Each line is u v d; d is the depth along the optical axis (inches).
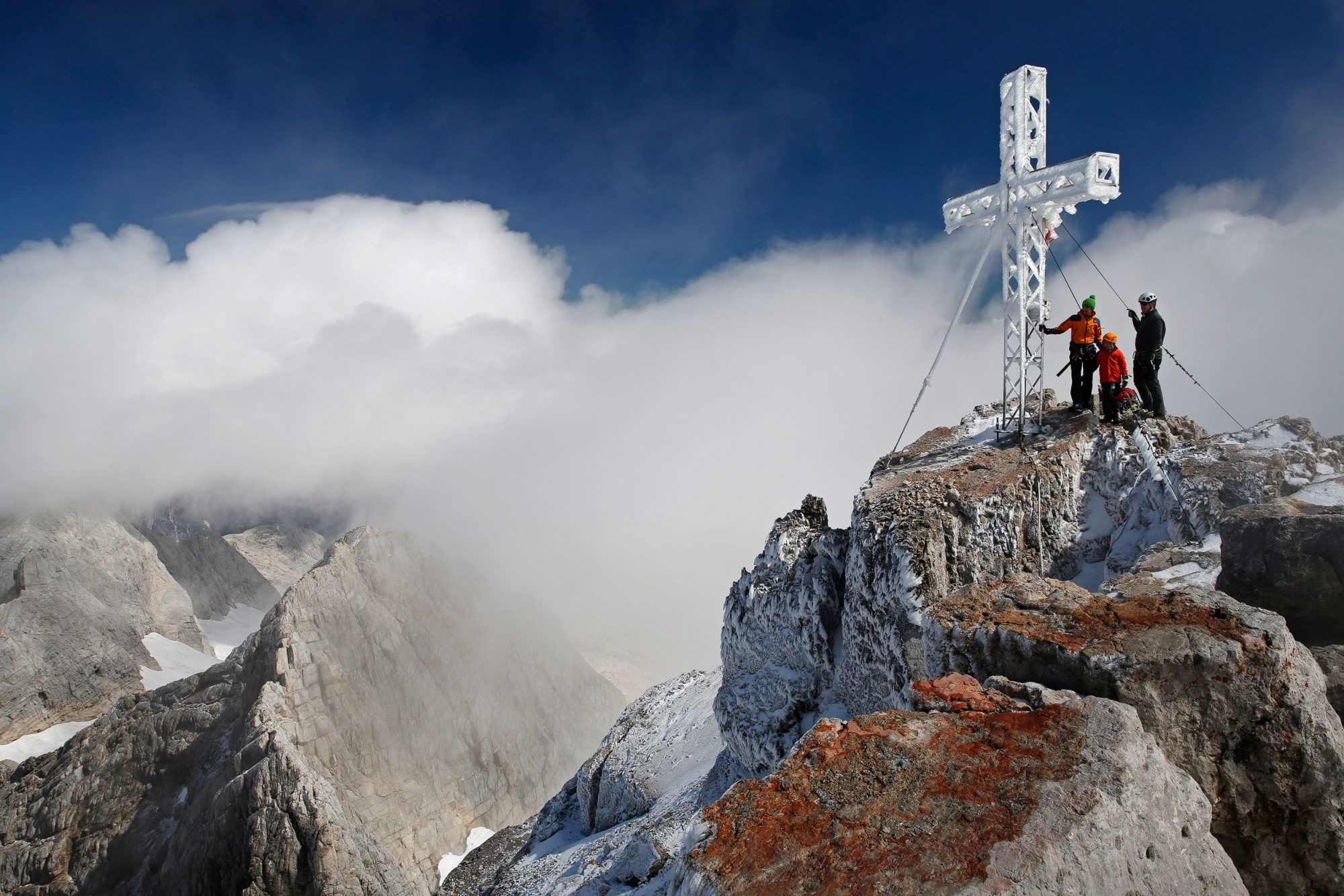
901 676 636.1
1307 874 265.1
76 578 4589.1
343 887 1649.9
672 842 834.2
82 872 2134.6
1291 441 704.4
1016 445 802.8
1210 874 230.7
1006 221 788.6
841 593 797.9
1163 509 702.5
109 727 2454.5
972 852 206.1
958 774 237.1
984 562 695.7
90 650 4030.5
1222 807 270.4
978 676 329.4
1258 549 396.5
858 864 207.5
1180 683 272.5
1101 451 765.9
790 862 213.3
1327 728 268.8
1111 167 716.7
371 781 3127.5
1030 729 252.8
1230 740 270.4
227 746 2284.7
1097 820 212.4
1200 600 305.1
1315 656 335.9
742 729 828.6
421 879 2979.8
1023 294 803.4
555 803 1434.5
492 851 1448.1
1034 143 779.4
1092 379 820.0
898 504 719.1
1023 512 715.4
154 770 2305.6
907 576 658.8
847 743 258.7
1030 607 336.8
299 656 3137.3
